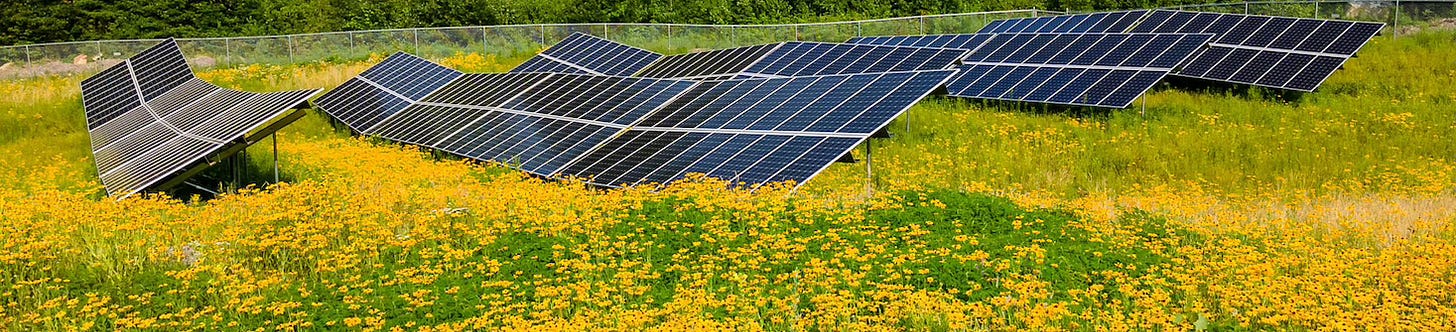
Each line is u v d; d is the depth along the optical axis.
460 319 10.87
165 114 23.53
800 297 11.23
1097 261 12.39
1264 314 10.52
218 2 54.41
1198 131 22.56
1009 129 23.02
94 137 24.42
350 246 13.12
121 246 13.03
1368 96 25.98
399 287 11.82
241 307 11.04
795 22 54.06
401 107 28.77
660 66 32.22
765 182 14.77
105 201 14.91
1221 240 13.39
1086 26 31.92
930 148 21.72
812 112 16.92
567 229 13.81
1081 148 21.23
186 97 24.81
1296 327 10.16
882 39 35.91
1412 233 14.21
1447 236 13.86
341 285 12.15
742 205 13.89
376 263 12.88
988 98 26.25
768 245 13.02
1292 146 21.20
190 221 14.19
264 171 20.89
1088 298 11.23
